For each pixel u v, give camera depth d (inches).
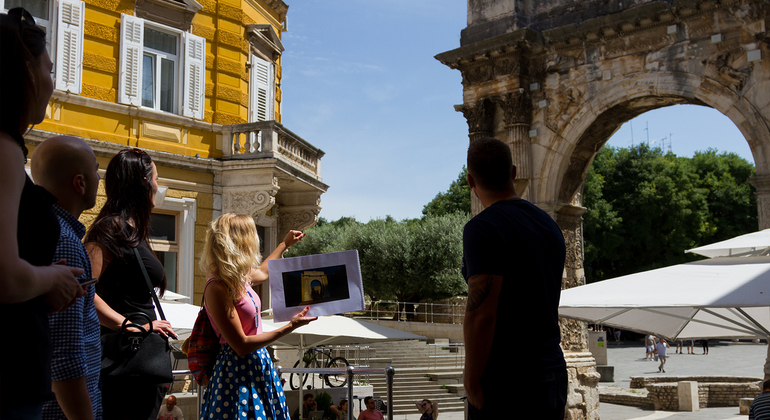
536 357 126.2
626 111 648.4
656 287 309.3
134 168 153.4
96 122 697.0
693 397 959.0
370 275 1792.6
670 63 597.0
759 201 546.0
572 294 339.9
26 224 82.4
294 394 788.6
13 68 78.2
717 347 2143.2
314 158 890.7
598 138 678.5
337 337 710.5
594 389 677.3
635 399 1023.0
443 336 1563.7
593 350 1427.2
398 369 1204.5
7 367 74.6
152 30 753.6
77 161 115.5
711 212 2390.5
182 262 738.8
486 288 126.1
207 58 794.2
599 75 639.8
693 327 416.5
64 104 674.8
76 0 686.5
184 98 763.4
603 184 2265.0
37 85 81.3
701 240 2315.5
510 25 683.4
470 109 697.6
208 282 154.8
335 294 166.6
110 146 695.7
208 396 154.9
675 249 2245.3
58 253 106.1
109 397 140.3
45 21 671.8
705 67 577.0
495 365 125.7
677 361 1696.6
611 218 2185.0
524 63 677.9
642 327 416.2
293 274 166.4
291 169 802.8
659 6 585.6
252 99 840.9
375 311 1809.8
